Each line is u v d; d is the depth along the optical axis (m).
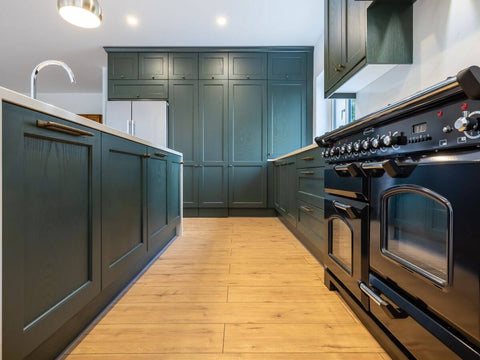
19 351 0.76
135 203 1.66
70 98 6.74
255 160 4.18
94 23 1.81
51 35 3.81
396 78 1.84
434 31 1.48
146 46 4.14
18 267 0.75
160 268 1.92
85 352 1.02
